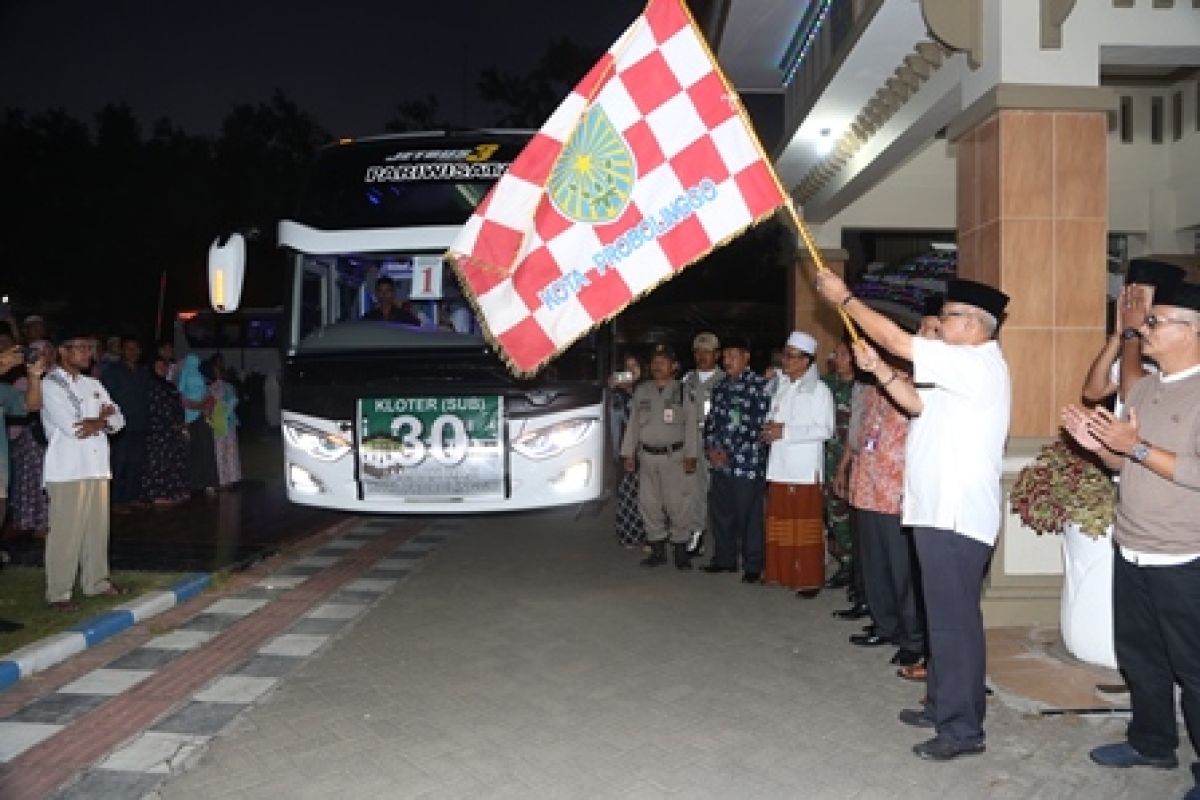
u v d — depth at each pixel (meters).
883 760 4.71
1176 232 12.75
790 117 12.24
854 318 4.56
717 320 19.28
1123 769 4.58
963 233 7.43
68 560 7.07
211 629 6.93
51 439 7.06
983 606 6.68
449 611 7.41
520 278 4.63
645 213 4.64
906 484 4.80
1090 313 6.73
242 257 7.70
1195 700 4.18
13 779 4.53
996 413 4.60
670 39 4.63
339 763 4.71
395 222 8.13
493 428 7.90
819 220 14.49
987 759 4.70
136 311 28.67
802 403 7.68
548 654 6.36
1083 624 5.75
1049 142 6.71
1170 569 4.15
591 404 8.09
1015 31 6.71
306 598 7.81
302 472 8.09
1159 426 4.16
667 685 5.77
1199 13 6.71
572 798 4.34
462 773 4.60
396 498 7.95
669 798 4.34
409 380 7.93
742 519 8.22
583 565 8.97
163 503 12.33
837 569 8.52
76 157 28.97
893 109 9.51
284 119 31.69
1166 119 12.82
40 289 28.64
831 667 6.08
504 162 8.36
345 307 8.24
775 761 4.71
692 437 8.62
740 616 7.21
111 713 5.34
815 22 10.43
